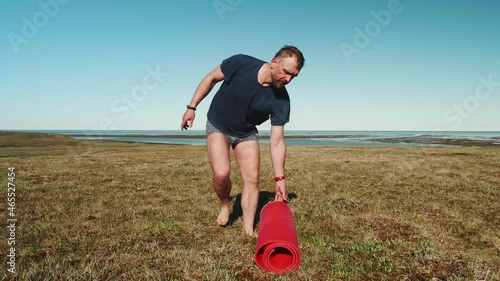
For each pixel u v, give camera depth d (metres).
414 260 3.22
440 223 4.42
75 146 31.86
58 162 12.20
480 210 5.17
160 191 6.40
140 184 7.20
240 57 3.42
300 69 3.20
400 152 17.97
